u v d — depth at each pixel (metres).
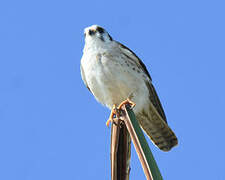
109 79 11.30
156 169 5.37
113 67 11.24
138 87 11.66
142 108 12.09
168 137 12.30
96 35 11.61
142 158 5.49
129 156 6.11
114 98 11.67
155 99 12.45
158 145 12.44
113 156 6.04
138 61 11.95
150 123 12.43
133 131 5.83
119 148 6.09
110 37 12.07
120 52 11.55
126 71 11.41
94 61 11.35
